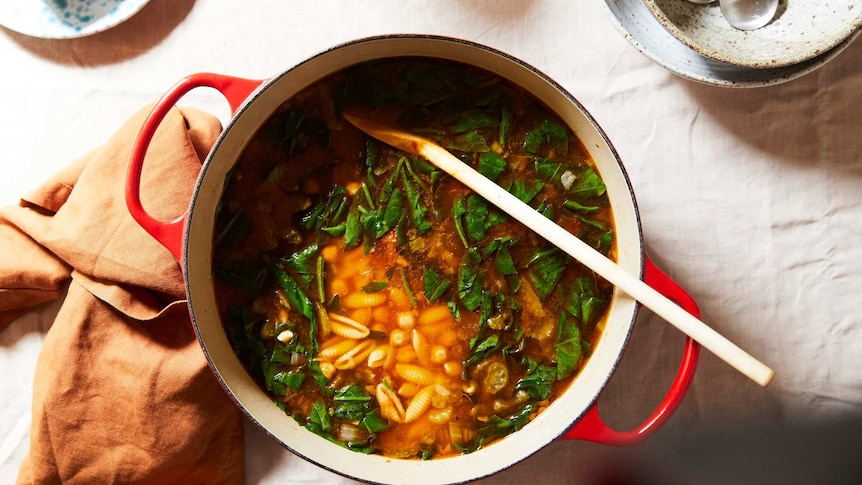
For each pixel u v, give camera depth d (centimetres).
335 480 69
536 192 62
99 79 70
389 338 63
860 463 68
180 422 66
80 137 70
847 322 69
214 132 68
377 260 63
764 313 69
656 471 70
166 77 70
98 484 67
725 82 63
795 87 69
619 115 69
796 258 69
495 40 69
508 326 62
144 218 58
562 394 63
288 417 63
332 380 63
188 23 70
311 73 60
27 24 70
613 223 62
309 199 63
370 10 70
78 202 66
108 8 70
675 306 57
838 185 69
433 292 63
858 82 69
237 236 63
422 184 62
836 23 61
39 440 67
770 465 70
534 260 62
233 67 70
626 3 65
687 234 69
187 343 66
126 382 66
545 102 61
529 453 59
